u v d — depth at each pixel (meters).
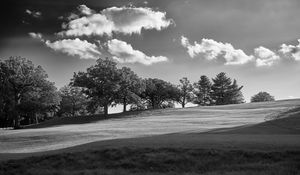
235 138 27.39
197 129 39.78
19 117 83.94
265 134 32.47
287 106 71.19
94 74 86.25
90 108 88.69
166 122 52.62
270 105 77.44
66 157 23.36
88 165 22.14
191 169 20.73
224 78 135.62
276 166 20.03
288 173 19.14
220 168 20.56
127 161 22.09
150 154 22.61
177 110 79.69
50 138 37.56
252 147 22.86
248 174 19.22
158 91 116.12
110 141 28.33
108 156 23.06
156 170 21.00
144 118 68.19
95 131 40.69
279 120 46.09
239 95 137.88
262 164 20.36
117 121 67.38
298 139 26.30
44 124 78.88
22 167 22.45
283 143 23.86
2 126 96.94
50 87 81.38
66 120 80.94
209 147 23.05
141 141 26.59
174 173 20.22
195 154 22.19
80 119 80.94
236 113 66.19
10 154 27.11
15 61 80.69
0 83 78.62
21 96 80.62
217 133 34.19
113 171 20.95
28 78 79.50
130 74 89.25
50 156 23.62
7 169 22.30
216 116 63.03
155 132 38.47
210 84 137.62
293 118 47.34
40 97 79.94
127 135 36.50
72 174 20.78
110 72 86.44
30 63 82.12
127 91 86.94
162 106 123.06
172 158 21.86
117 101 89.25
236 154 21.80
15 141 37.91
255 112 65.00
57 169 21.88
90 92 86.75
